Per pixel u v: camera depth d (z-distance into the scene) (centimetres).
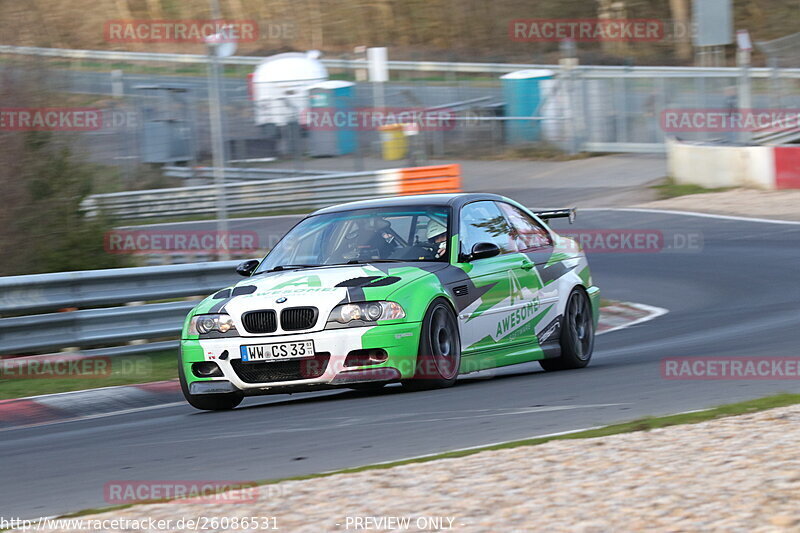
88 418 2627
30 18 4831
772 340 2975
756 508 1155
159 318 3531
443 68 11619
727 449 1446
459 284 2441
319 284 2338
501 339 2567
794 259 5097
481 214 2681
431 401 2205
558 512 1200
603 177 8825
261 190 8088
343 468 1605
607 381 2414
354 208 2666
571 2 15238
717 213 6788
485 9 15562
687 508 1176
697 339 3238
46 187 4456
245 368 2308
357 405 2255
